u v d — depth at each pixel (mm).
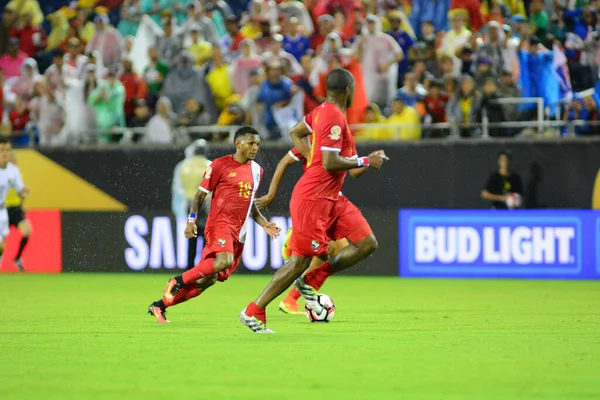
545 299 35969
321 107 24672
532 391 16109
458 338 23734
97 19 59688
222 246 26266
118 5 64375
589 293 38594
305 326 26594
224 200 26266
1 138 52438
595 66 52094
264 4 59375
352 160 24109
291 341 23047
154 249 50062
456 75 51594
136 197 50969
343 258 27250
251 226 49344
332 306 27672
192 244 49469
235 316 29656
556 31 53438
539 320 28391
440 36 53906
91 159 51531
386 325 26844
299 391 16141
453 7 54250
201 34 58562
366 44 52031
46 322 28047
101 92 54156
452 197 48000
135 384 16906
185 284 27031
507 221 46688
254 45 55062
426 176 48219
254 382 17062
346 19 57500
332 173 24453
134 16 62344
